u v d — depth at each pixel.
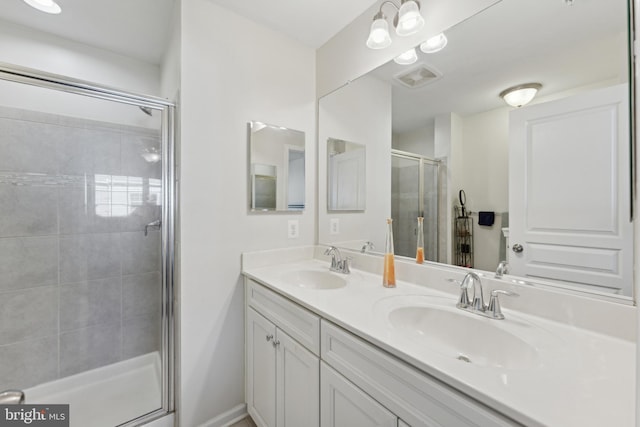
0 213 1.48
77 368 1.67
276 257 1.68
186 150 1.37
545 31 0.94
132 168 1.73
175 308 1.44
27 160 1.53
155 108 1.46
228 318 1.51
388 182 1.45
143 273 1.85
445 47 1.20
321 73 1.82
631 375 0.60
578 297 0.84
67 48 1.73
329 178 1.78
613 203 0.81
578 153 0.87
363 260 1.56
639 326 0.31
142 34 1.69
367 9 1.50
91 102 1.66
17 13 1.49
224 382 1.50
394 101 1.40
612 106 0.81
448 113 1.20
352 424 0.85
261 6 1.47
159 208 1.58
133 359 1.82
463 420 0.58
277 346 1.25
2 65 1.16
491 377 0.59
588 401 0.52
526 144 0.98
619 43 0.80
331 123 1.75
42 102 1.55
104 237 1.74
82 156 1.66
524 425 0.49
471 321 0.93
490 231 1.08
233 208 1.52
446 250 1.21
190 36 1.37
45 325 1.60
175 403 1.45
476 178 1.12
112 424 1.41
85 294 1.70
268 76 1.64
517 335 0.80
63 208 1.63
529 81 0.97
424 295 1.14
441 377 0.61
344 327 0.87
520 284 0.97
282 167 1.70
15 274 1.52
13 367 1.52
